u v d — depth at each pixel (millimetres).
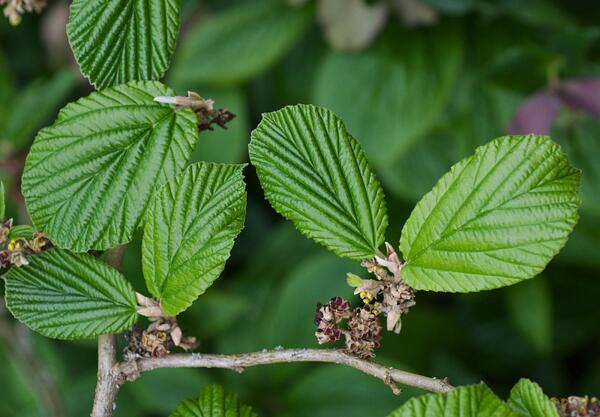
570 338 1832
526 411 1019
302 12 1749
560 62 1516
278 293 1675
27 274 1044
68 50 1958
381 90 1685
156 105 1044
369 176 1038
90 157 1038
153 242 1033
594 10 1846
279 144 1034
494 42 1737
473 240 1023
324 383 1515
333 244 1038
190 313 1576
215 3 1925
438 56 1688
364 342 1041
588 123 1645
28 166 1037
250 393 1560
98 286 1048
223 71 1731
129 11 1055
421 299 1864
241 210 1030
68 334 1044
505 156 1022
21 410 1524
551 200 1017
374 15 1635
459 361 1742
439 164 1781
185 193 1028
